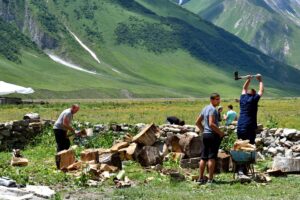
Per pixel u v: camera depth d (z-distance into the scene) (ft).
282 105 324.60
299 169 63.05
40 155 79.82
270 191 50.29
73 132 72.79
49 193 47.21
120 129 90.63
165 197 46.96
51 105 324.60
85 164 62.90
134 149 68.85
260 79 63.05
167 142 72.28
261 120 145.28
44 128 93.86
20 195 45.91
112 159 63.26
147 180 57.21
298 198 46.47
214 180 56.80
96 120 153.58
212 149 55.31
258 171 63.41
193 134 70.49
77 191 51.08
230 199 45.62
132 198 46.73
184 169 65.67
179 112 224.74
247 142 58.65
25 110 252.01
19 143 90.63
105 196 48.26
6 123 90.02
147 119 162.81
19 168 65.62
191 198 46.34
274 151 79.15
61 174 59.31
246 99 62.34
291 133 81.05
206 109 55.83
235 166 59.31
